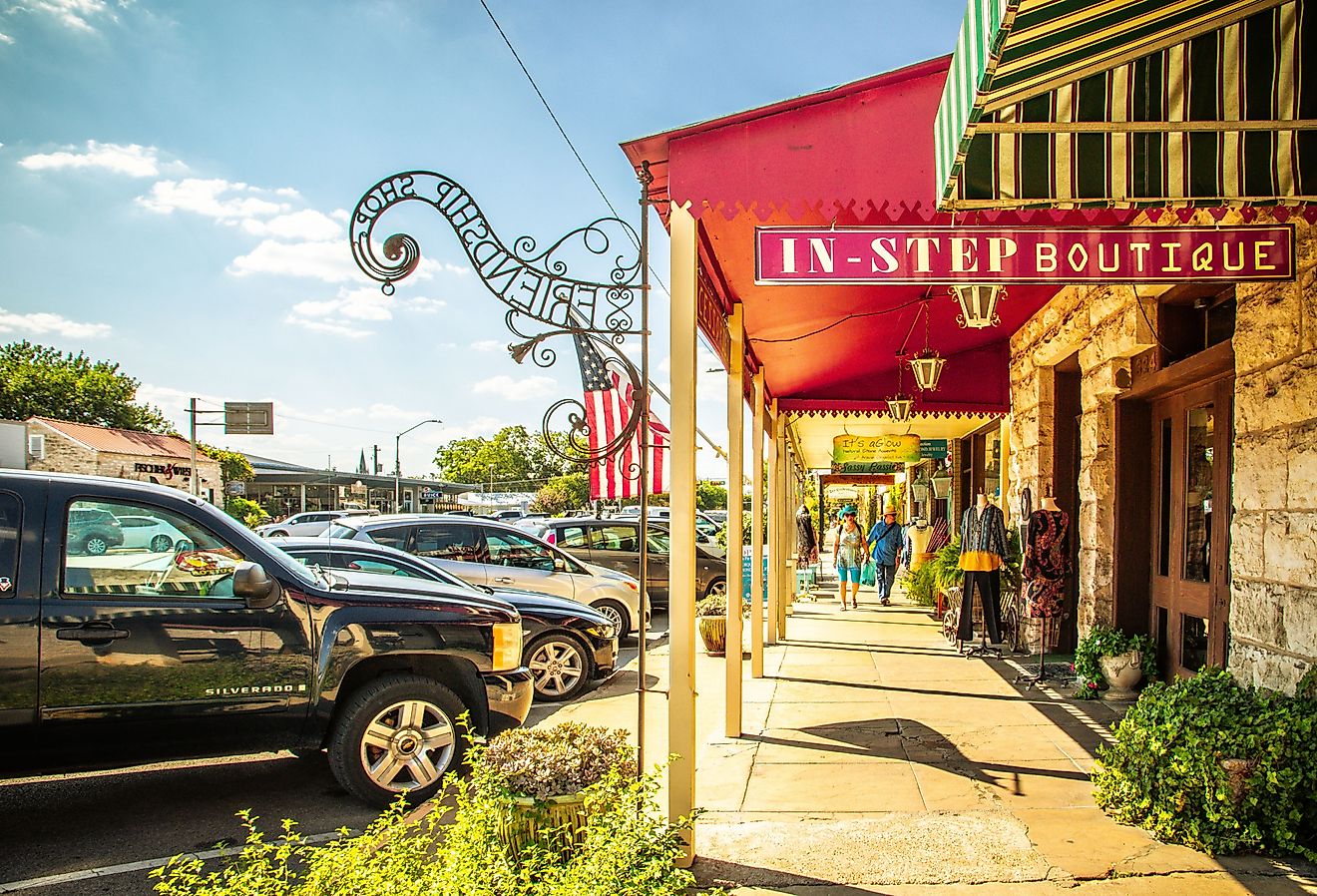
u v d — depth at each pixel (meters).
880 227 4.41
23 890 4.15
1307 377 4.35
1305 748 4.10
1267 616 4.72
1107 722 6.71
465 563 10.65
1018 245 4.45
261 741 5.11
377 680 5.40
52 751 4.66
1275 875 3.91
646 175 4.41
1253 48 2.89
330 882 3.01
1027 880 3.93
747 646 11.09
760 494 10.17
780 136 4.07
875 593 19.12
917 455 16.25
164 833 4.89
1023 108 3.02
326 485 79.38
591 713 7.75
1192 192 3.27
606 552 15.08
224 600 5.08
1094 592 7.89
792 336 8.52
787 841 4.47
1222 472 5.98
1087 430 8.15
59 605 4.70
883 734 6.52
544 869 3.35
